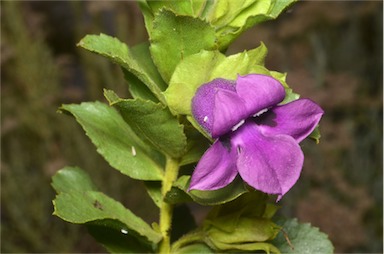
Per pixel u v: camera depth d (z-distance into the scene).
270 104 0.15
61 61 0.53
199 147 0.18
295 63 0.57
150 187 0.19
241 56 0.16
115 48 0.18
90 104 0.19
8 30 0.51
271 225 0.18
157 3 0.18
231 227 0.18
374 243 0.54
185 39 0.17
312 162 0.52
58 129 0.53
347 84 0.54
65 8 0.62
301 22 0.54
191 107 0.16
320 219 0.48
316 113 0.15
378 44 0.62
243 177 0.15
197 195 0.17
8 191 0.51
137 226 0.18
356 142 0.57
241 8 0.18
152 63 0.19
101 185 0.51
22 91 0.52
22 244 0.52
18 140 0.53
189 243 0.19
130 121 0.17
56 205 0.17
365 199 0.51
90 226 0.19
